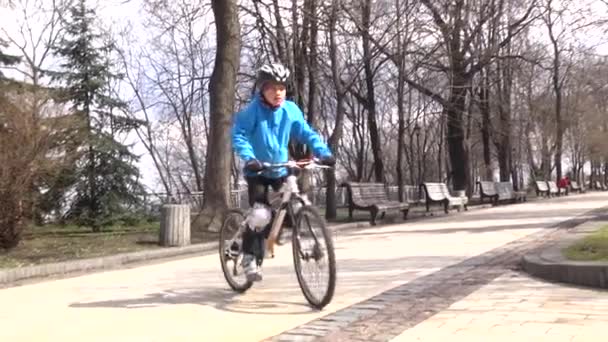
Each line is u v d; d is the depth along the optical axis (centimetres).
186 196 2462
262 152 619
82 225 2000
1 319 590
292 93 1880
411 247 1104
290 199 605
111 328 540
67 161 1310
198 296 682
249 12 1836
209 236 1366
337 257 989
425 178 4734
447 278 739
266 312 584
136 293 718
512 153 4341
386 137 4497
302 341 473
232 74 1462
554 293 627
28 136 1186
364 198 1908
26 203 1217
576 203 2667
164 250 1167
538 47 3553
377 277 769
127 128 2319
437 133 4653
